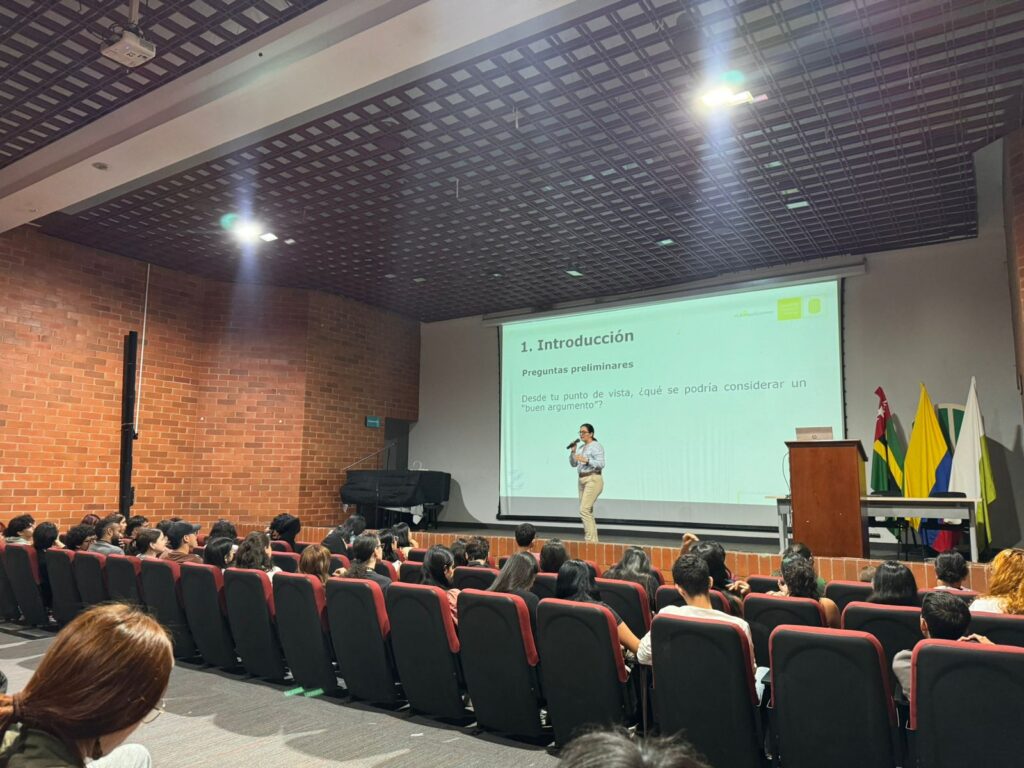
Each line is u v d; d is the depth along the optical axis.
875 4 4.21
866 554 6.07
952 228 7.91
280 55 4.50
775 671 2.54
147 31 4.50
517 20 4.02
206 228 8.00
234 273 9.68
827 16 4.33
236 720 3.64
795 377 9.02
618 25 4.42
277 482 9.86
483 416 11.70
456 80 5.04
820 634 2.45
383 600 3.81
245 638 4.32
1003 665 2.10
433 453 12.04
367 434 11.11
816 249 8.62
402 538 6.72
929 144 5.91
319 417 10.31
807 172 6.50
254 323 10.07
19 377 7.74
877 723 2.38
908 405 8.34
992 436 7.85
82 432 8.29
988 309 8.04
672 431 9.82
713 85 5.07
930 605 2.52
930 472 7.73
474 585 4.58
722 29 4.45
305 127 5.77
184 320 9.57
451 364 12.13
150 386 9.09
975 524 5.80
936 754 2.20
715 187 6.82
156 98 5.12
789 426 8.98
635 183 6.72
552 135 5.86
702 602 2.96
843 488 5.85
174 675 4.49
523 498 10.96
